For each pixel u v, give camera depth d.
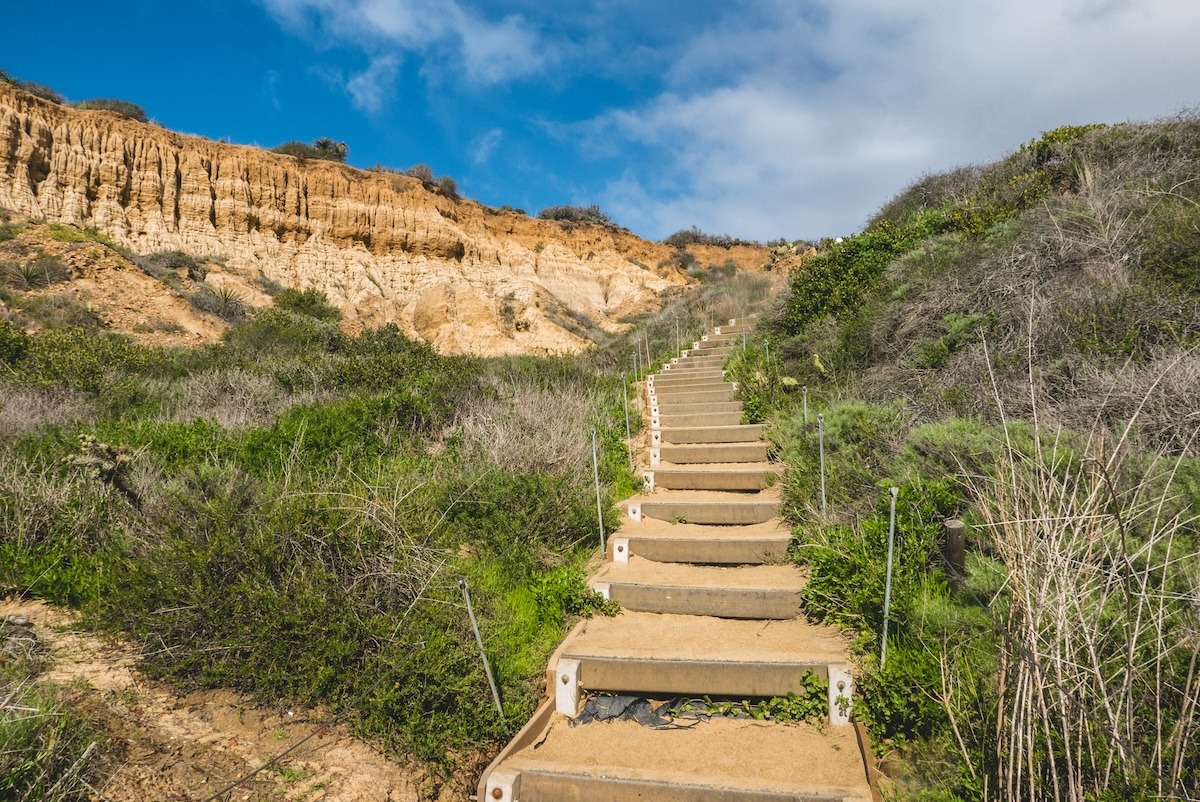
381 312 30.17
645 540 5.06
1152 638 2.56
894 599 3.58
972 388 5.66
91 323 19.64
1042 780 2.30
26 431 6.59
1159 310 5.32
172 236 27.77
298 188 31.72
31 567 4.10
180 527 4.04
